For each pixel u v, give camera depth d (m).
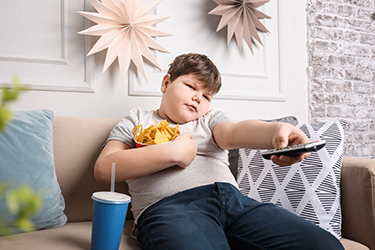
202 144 1.01
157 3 1.42
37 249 0.69
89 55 1.34
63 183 1.04
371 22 1.98
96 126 1.14
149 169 0.82
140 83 1.43
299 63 1.78
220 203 0.81
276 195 1.10
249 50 1.66
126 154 0.82
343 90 1.87
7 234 0.15
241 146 0.92
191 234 0.67
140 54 1.39
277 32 1.73
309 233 0.70
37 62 1.27
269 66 1.70
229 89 1.60
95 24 1.36
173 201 0.81
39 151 0.91
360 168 1.03
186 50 1.52
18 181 0.85
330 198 1.03
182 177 0.90
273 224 0.75
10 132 0.89
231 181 0.96
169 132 0.95
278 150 0.68
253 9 1.61
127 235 0.89
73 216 1.05
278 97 1.70
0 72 1.22
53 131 1.08
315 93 1.79
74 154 1.08
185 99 1.04
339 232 1.00
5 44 1.24
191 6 1.55
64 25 1.32
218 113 1.12
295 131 0.76
